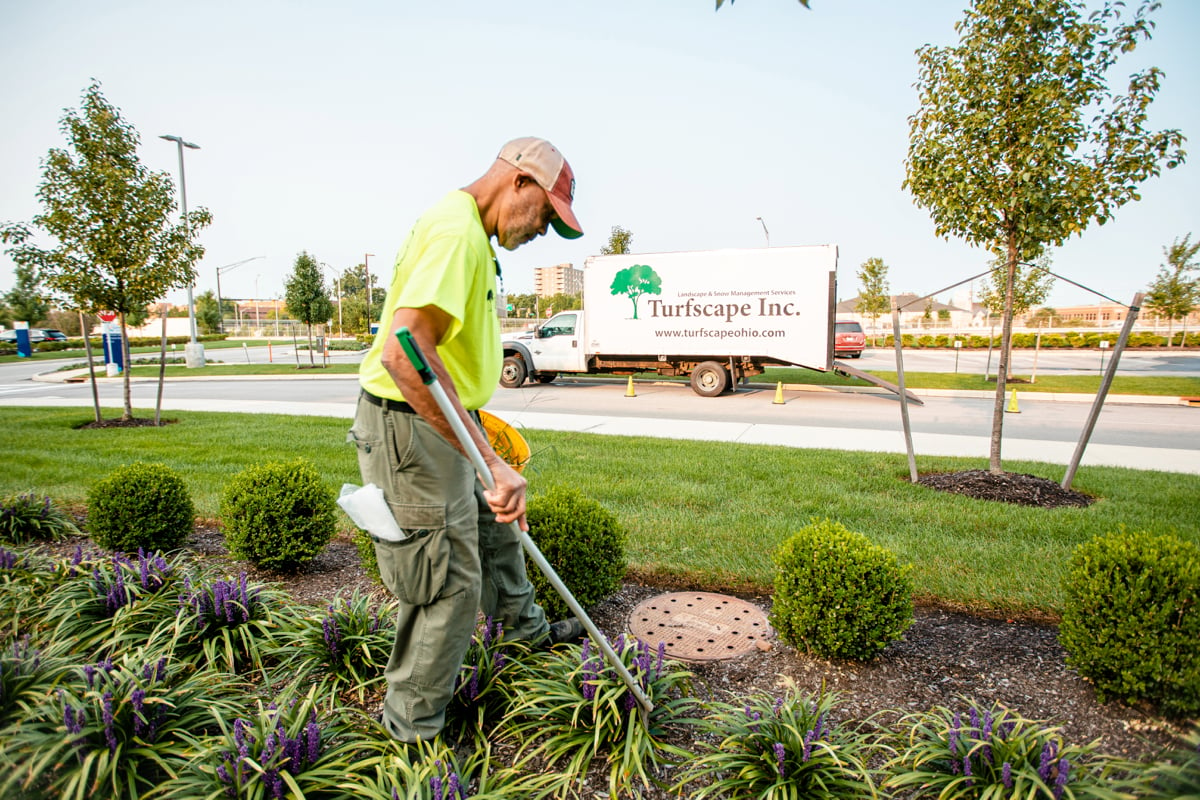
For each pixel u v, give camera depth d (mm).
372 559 3223
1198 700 2143
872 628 2572
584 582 2955
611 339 15102
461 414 1732
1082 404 12836
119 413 11055
